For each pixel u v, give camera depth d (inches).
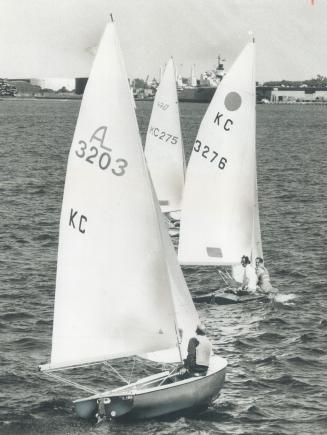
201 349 902.4
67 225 909.2
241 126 1482.5
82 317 903.1
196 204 1507.1
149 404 872.9
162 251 882.8
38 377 1025.5
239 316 1301.7
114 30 892.6
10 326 1230.3
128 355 891.4
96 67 893.8
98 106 895.1
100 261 896.3
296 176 3501.5
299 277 1577.3
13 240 1910.7
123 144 888.9
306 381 1019.3
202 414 909.2
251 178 1488.7
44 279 1526.8
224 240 1502.2
